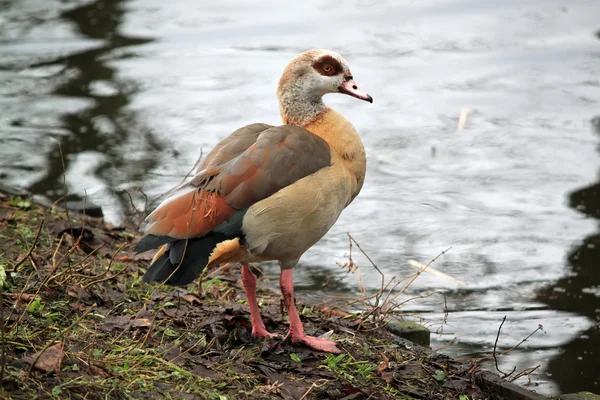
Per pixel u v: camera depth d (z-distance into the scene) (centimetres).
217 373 702
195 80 1830
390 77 1830
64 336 689
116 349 695
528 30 2070
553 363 912
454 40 2033
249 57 1956
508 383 771
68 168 1417
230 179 734
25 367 629
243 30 2142
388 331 885
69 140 1543
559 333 977
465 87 1770
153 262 727
